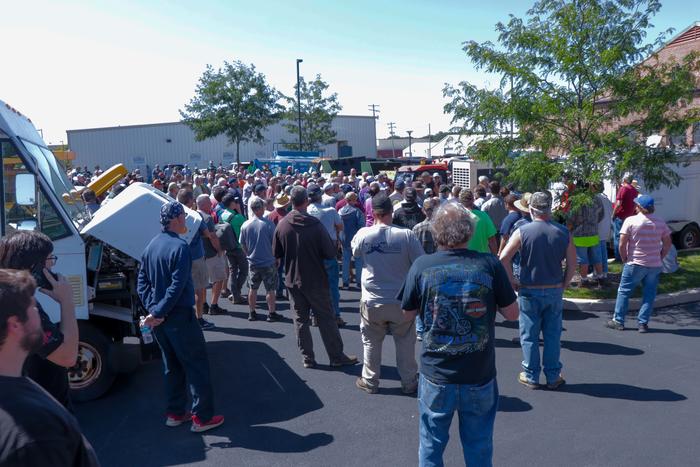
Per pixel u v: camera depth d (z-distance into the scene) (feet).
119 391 18.62
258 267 26.35
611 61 27.68
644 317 23.52
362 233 17.53
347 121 165.99
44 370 10.77
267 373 20.16
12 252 9.52
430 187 44.45
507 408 16.74
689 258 35.60
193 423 15.74
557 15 29.04
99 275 18.19
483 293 10.63
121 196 18.84
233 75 107.34
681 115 28.78
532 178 29.66
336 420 16.30
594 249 30.19
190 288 15.28
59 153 43.83
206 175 73.97
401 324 17.60
